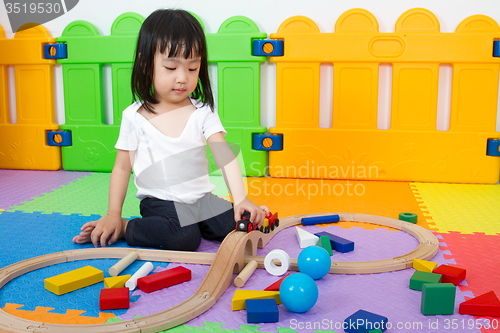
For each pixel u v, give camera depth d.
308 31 1.85
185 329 0.74
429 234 1.18
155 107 1.14
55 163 2.07
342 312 0.80
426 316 0.78
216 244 1.18
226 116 1.94
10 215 1.41
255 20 1.93
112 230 1.11
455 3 1.81
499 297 0.85
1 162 2.11
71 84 2.01
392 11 1.85
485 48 1.77
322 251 0.92
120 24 1.96
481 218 1.39
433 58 1.79
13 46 2.01
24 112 2.07
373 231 1.26
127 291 0.83
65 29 1.99
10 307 0.81
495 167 1.82
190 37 1.04
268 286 0.90
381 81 1.88
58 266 1.00
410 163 1.87
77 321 0.76
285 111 1.91
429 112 1.84
